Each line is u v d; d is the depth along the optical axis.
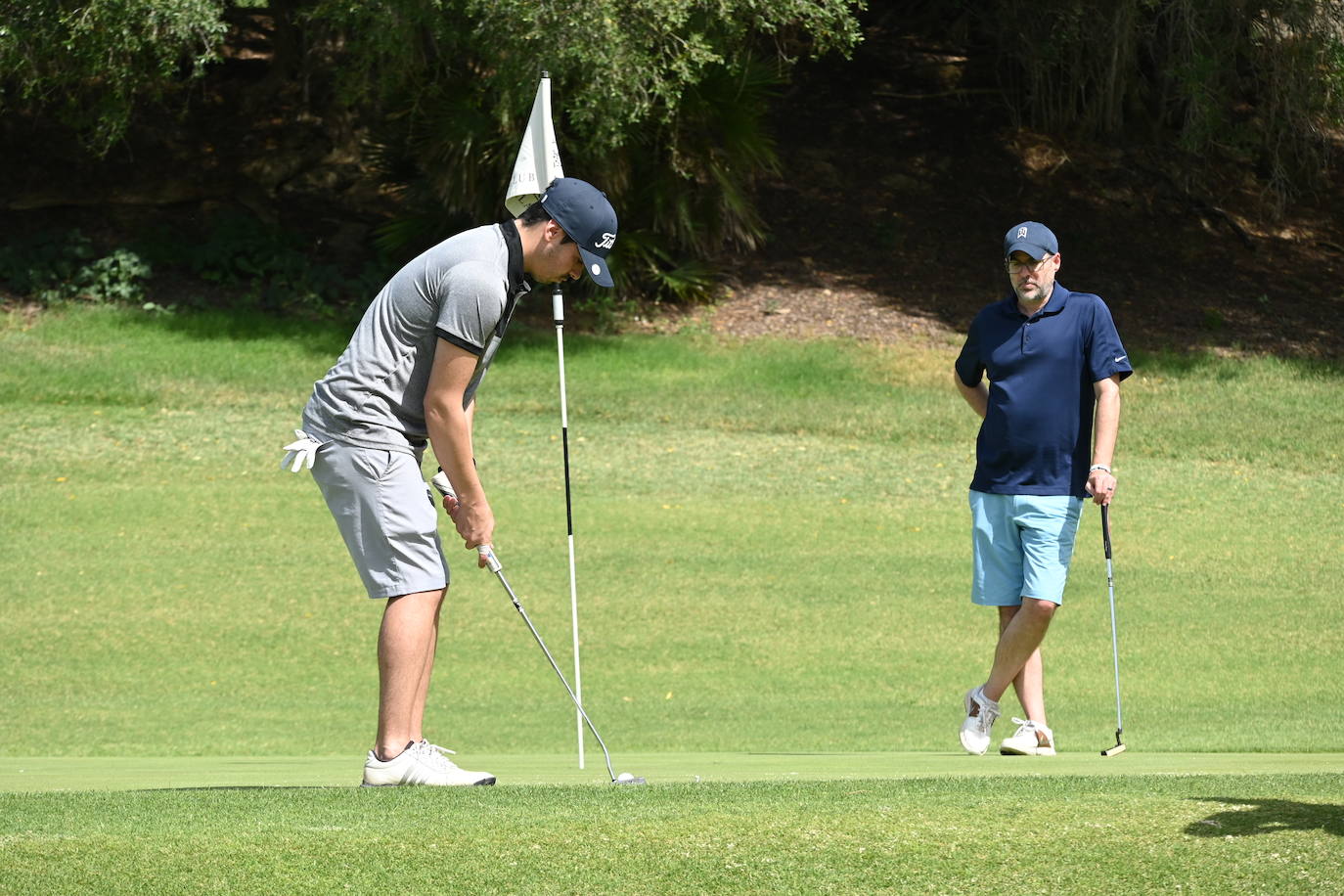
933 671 29.78
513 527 39.62
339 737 24.27
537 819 8.25
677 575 36.09
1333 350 63.12
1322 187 77.94
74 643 30.33
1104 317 14.84
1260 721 25.64
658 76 50.59
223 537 38.09
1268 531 41.38
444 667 29.53
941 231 70.69
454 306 10.15
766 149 59.62
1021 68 77.62
